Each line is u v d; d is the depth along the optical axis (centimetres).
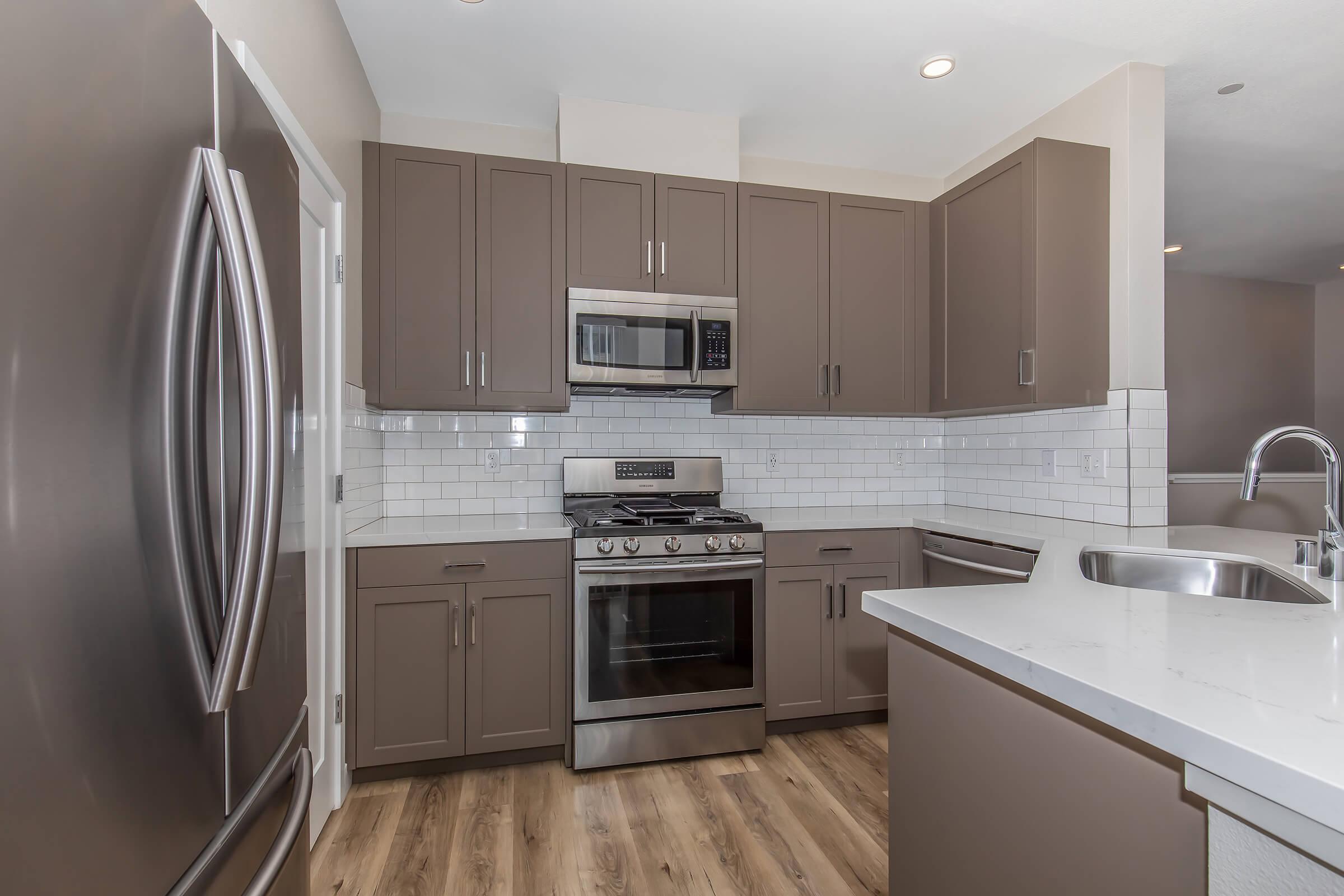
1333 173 338
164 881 63
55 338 50
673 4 214
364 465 240
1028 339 244
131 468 59
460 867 177
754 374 277
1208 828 65
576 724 229
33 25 48
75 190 52
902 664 121
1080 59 241
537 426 288
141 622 60
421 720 222
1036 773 90
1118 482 245
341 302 207
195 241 70
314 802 184
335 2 208
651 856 182
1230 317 532
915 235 300
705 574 241
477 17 219
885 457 337
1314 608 110
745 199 277
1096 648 88
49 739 49
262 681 88
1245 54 236
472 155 250
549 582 232
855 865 178
